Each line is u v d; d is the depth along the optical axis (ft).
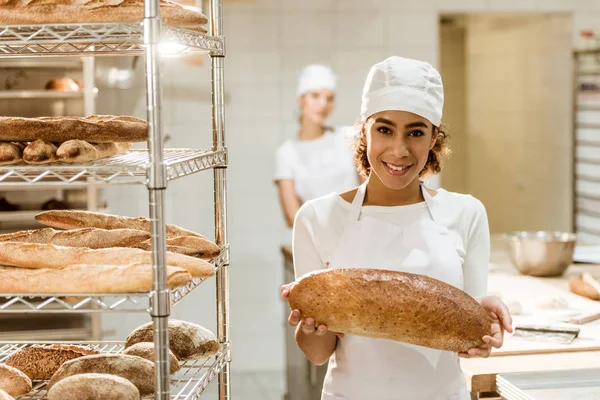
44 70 14.29
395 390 5.90
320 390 11.73
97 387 4.94
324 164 16.57
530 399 5.74
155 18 4.33
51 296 4.57
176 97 17.37
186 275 4.70
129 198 16.03
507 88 22.39
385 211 6.16
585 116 18.98
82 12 4.68
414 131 5.58
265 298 18.35
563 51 19.22
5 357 6.06
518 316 8.29
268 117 18.06
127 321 15.64
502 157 22.98
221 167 6.05
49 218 5.85
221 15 5.97
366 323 5.00
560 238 10.96
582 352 7.11
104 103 14.93
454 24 24.85
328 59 18.07
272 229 18.25
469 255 6.32
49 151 4.77
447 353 5.98
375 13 18.07
